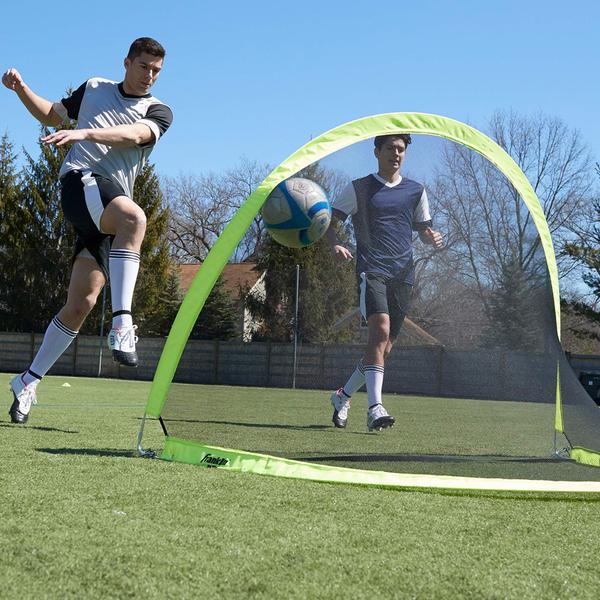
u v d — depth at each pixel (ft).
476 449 12.38
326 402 12.75
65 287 101.55
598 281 85.71
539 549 7.34
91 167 14.76
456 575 6.30
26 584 5.57
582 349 97.19
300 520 8.04
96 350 74.49
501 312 12.95
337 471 10.89
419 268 13.11
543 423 12.57
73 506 8.11
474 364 12.74
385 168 13.32
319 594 5.65
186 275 131.75
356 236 13.09
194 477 10.39
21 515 7.58
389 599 5.64
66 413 21.59
